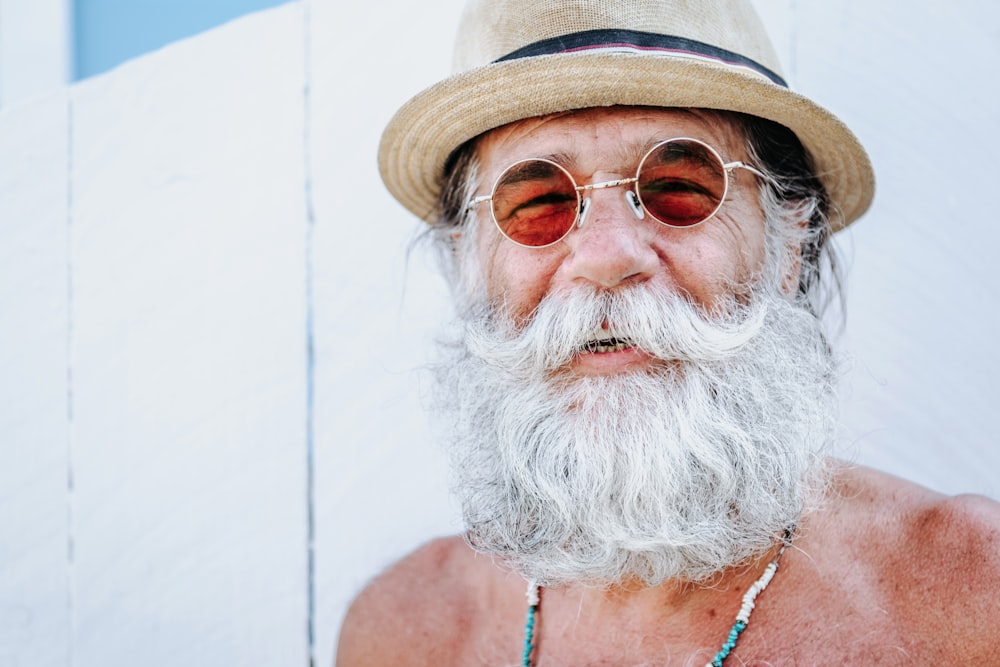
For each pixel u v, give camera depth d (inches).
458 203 60.4
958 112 69.7
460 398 56.9
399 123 56.6
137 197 78.7
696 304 49.3
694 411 47.4
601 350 49.6
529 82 49.2
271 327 76.8
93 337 79.0
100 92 79.3
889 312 70.6
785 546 50.3
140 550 77.4
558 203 50.3
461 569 61.3
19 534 78.7
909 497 50.6
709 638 49.7
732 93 49.0
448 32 75.0
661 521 46.0
